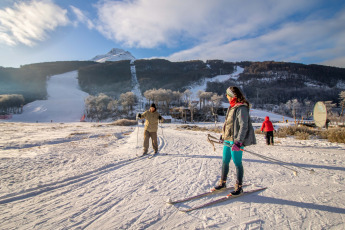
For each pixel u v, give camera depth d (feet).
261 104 436.35
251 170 14.16
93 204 8.98
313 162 16.70
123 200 9.37
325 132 38.68
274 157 18.95
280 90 521.24
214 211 8.09
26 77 595.06
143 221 7.32
